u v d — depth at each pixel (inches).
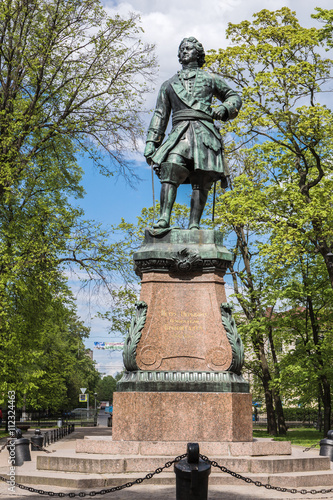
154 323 382.9
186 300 389.4
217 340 378.3
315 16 846.5
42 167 911.7
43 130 887.7
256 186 1008.9
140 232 1090.7
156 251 392.2
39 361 1443.2
